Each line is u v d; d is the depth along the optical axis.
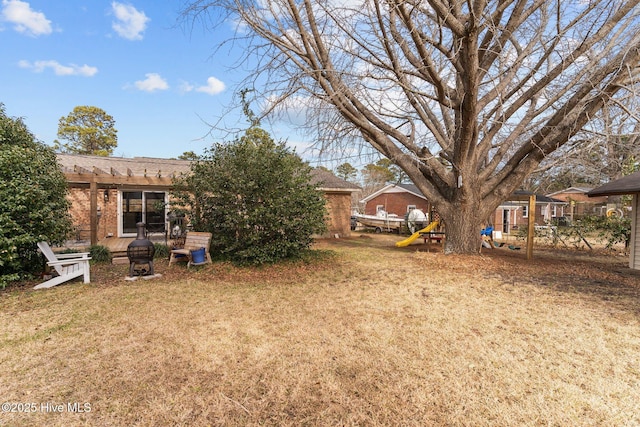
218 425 2.21
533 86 8.28
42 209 5.99
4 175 5.71
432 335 3.71
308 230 8.26
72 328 3.88
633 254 7.91
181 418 2.27
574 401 2.45
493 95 8.45
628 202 12.73
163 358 3.14
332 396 2.53
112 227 13.23
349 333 3.76
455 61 7.16
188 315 4.38
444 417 2.28
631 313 4.46
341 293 5.57
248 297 5.30
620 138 7.93
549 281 6.46
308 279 6.67
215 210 8.06
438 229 14.70
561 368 2.95
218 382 2.73
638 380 2.75
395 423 2.22
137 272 7.04
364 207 31.94
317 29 7.17
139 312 4.48
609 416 2.28
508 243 14.56
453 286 6.06
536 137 8.46
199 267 7.49
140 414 2.31
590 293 5.54
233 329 3.88
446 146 9.07
